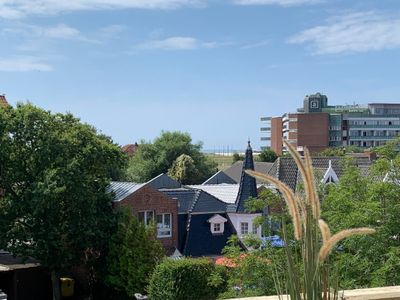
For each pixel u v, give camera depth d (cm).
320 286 416
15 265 3075
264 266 1384
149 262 2684
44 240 2670
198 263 2217
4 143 2731
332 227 1348
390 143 1562
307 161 416
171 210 3453
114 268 2767
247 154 3747
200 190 3772
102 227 2839
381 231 1283
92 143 2905
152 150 7888
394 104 16250
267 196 1591
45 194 2564
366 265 1223
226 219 3616
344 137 15575
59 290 2902
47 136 2770
